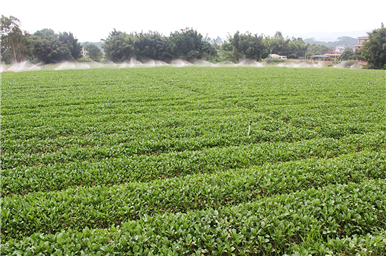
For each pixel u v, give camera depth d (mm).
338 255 5008
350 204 6008
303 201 6219
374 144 10125
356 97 19359
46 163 8578
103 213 5789
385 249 5062
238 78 29891
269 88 22688
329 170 7676
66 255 4699
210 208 6082
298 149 9406
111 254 4742
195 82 26141
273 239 5258
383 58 60469
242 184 6902
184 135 10992
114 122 12609
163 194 6473
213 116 13820
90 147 9930
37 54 68250
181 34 75438
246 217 5676
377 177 7703
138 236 5082
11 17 61156
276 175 7406
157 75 32969
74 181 7289
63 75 32875
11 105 15836
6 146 9617
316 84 25312
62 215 5742
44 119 13070
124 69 44281
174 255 4746
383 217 5797
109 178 7398
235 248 5195
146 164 8117
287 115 14219
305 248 5059
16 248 4906
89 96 18719
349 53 91062
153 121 12805
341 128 11852
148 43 74500
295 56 101062
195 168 8156
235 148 9477
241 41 77312
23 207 5914
